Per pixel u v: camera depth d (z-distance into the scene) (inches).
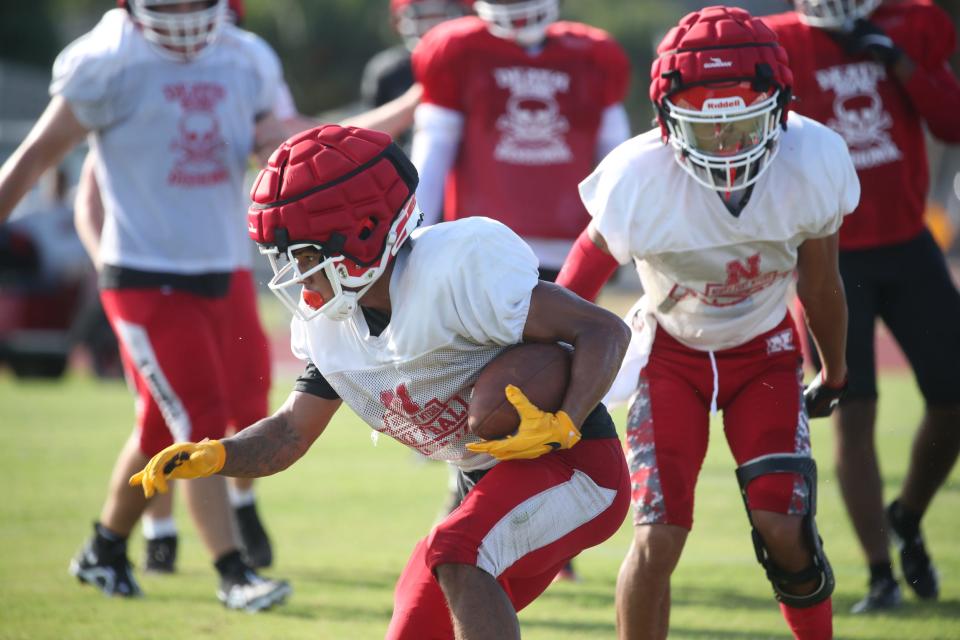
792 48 706.8
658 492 506.3
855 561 794.2
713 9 494.3
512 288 429.1
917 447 703.1
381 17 4559.5
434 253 429.1
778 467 504.7
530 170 799.1
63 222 1787.6
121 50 693.3
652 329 547.8
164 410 684.7
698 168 492.1
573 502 440.8
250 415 756.0
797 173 494.0
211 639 604.4
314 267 421.4
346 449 1263.5
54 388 1795.0
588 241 520.1
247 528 768.3
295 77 4557.1
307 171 416.8
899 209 699.4
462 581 415.2
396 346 435.8
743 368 537.6
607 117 819.4
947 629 626.2
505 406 427.5
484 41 799.7
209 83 713.0
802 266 521.7
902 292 707.4
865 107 703.1
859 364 690.8
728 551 807.1
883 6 726.5
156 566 769.6
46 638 604.1
